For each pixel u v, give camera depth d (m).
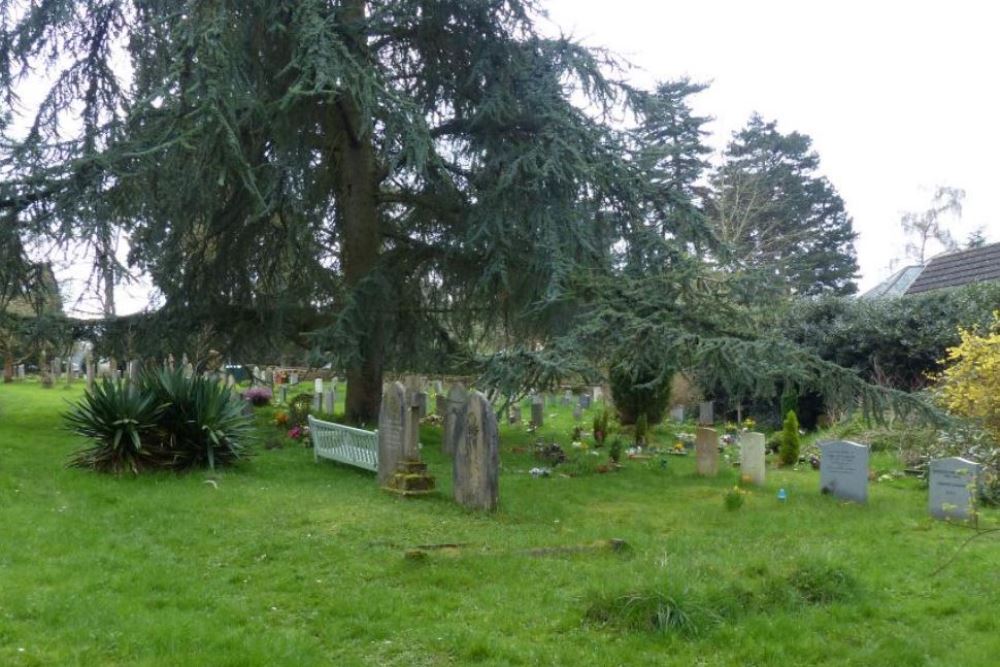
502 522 9.33
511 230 14.60
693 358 11.91
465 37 15.57
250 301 18.19
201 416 11.87
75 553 7.34
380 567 7.18
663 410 21.00
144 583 6.54
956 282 23.03
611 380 20.81
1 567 6.81
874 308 20.97
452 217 16.86
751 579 6.49
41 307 16.36
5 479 10.33
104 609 5.82
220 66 12.76
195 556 7.53
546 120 14.70
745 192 40.91
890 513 10.13
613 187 14.91
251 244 17.66
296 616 5.94
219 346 18.59
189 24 12.92
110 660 5.00
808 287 44.38
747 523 9.59
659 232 14.94
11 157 14.16
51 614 5.67
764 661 5.19
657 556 7.60
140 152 12.53
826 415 20.48
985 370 11.04
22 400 23.44
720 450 17.25
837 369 11.62
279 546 7.84
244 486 10.91
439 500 10.46
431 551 7.66
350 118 16.20
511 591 6.49
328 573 6.98
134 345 17.05
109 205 14.12
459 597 6.37
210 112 12.43
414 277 17.89
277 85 15.00
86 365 35.00
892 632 5.73
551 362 11.09
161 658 5.00
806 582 6.47
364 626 5.66
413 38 16.23
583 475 13.49
